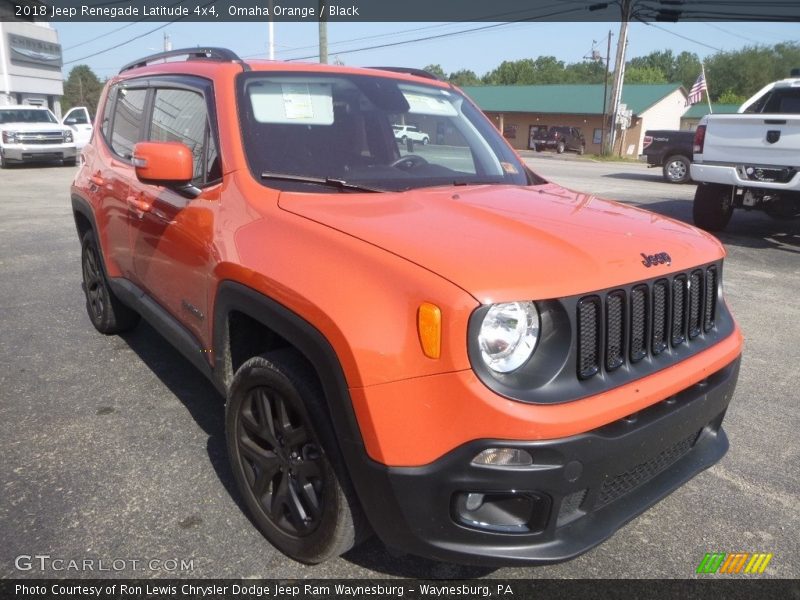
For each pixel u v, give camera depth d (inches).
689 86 3617.1
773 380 172.1
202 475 122.8
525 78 3850.9
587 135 1987.0
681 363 95.3
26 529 106.6
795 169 301.0
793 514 116.0
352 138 125.8
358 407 81.4
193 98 132.4
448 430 77.7
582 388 82.1
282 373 93.0
